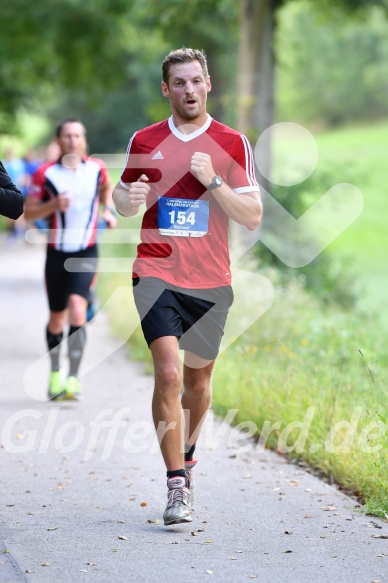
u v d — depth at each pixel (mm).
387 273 59750
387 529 12406
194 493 13727
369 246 76812
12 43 61719
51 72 68625
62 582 10305
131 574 10602
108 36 62594
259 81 36781
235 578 10516
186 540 11891
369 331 26641
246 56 36844
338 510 13273
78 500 13664
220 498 13867
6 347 27578
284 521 12750
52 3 60531
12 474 15047
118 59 67375
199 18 44969
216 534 12164
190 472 13164
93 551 11398
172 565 10930
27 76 67812
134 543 11734
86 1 60438
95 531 12219
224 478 14977
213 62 51688
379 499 13391
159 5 41656
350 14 42250
